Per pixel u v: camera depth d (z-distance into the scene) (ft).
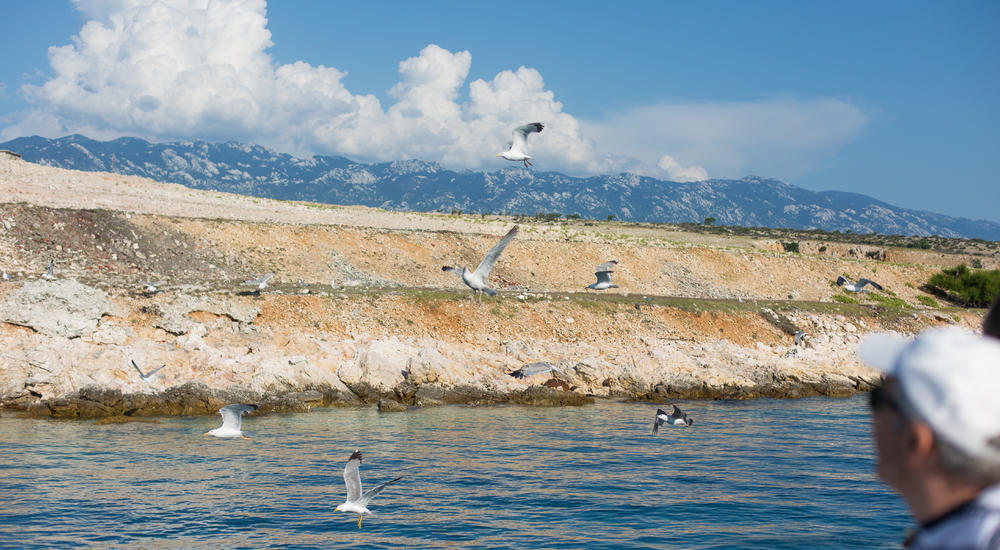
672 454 100.58
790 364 183.32
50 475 84.02
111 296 148.97
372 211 311.68
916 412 6.70
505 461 95.30
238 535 66.80
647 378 164.76
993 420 6.38
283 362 141.08
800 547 64.80
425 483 84.43
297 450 99.76
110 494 77.66
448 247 256.93
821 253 395.34
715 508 75.72
